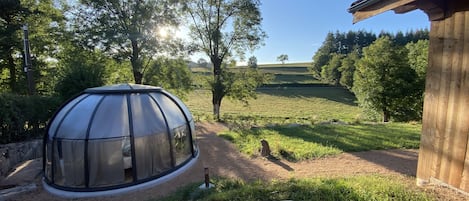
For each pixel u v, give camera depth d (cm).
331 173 672
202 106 3181
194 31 1967
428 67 438
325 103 3628
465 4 371
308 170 714
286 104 3522
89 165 660
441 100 414
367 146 911
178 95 2052
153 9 1702
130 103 734
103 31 1595
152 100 793
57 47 1812
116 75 1914
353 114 2853
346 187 456
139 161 696
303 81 5181
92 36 1600
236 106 3344
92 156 660
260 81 2050
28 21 1569
